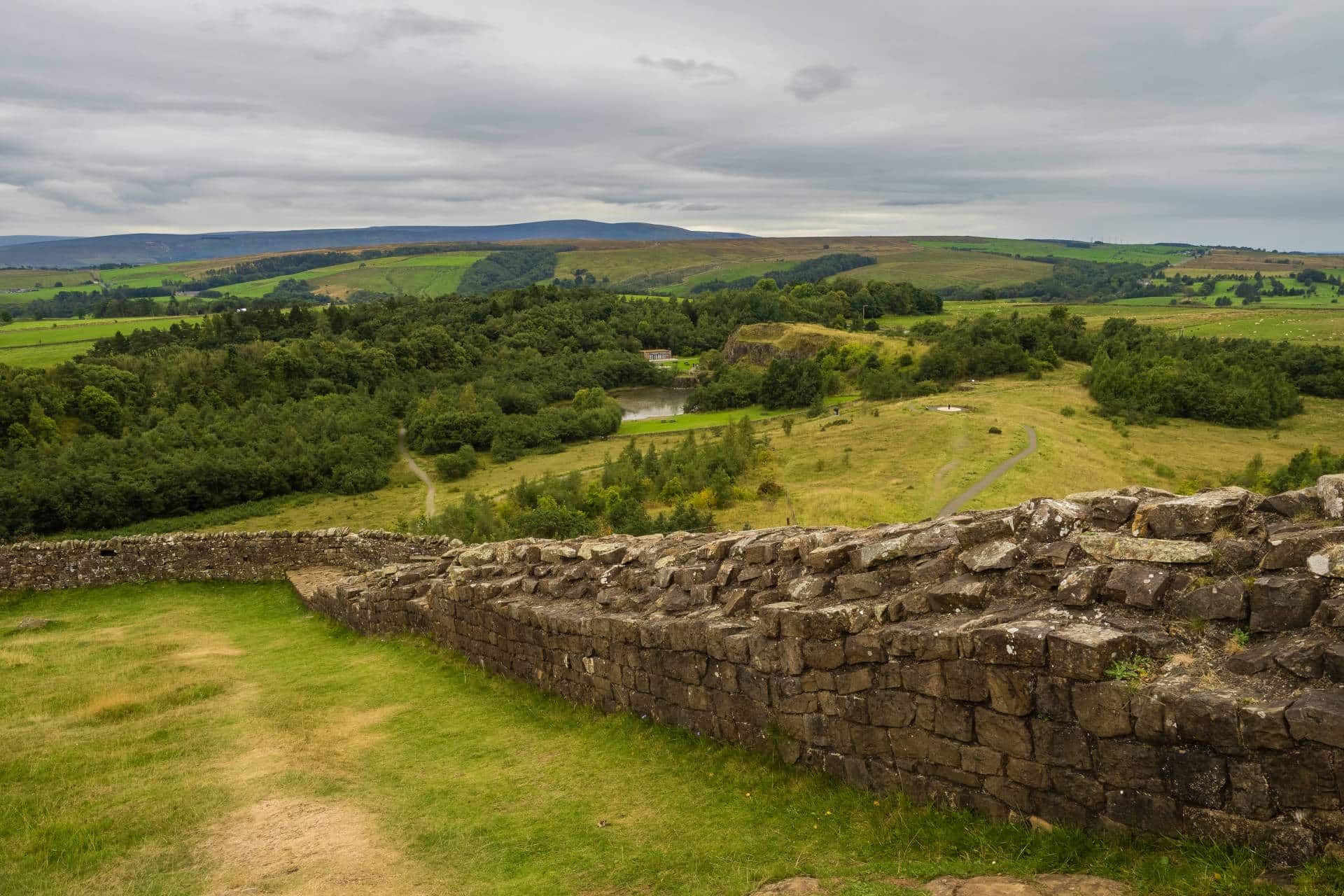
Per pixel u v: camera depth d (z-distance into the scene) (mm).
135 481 77438
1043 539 7641
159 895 7199
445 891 7102
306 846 8078
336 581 23016
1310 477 58219
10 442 82625
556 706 11969
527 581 13891
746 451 79625
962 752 7016
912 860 6465
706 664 9625
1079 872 5785
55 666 16531
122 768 10438
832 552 9047
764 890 6332
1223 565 6430
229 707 13172
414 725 11883
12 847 8195
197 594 24625
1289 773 5199
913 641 7316
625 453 87000
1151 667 6055
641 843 7625
